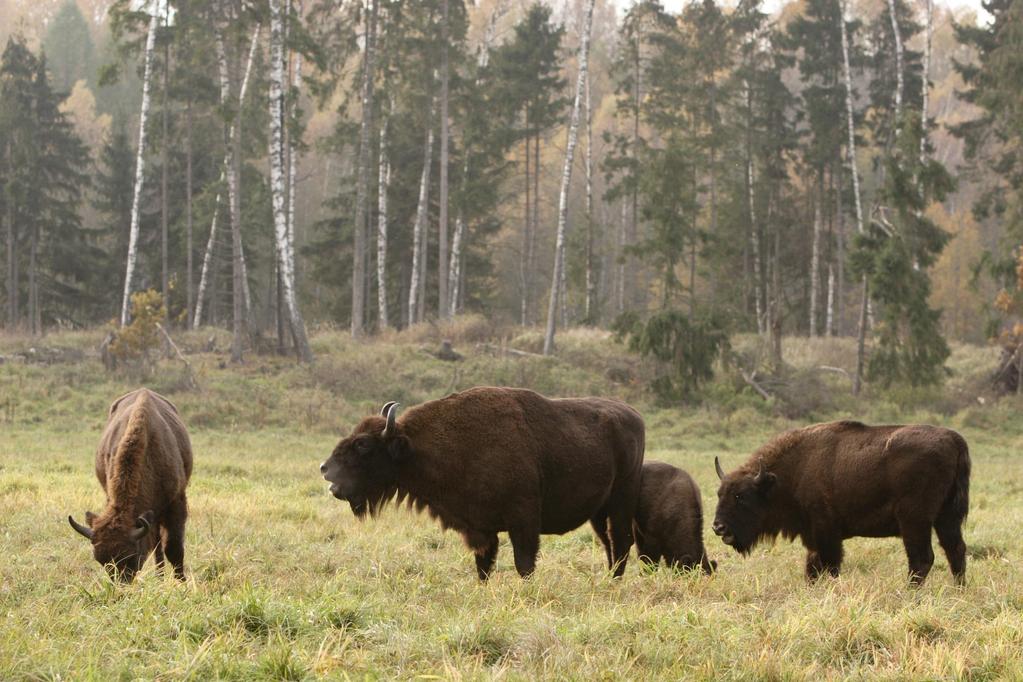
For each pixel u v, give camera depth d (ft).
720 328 196.65
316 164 463.01
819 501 57.72
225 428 159.53
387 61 245.86
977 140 267.80
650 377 204.13
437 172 299.58
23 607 42.83
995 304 217.36
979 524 82.02
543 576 52.80
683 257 203.21
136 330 185.78
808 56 293.84
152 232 320.70
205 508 77.97
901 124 206.80
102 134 446.19
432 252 312.71
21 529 64.69
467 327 229.25
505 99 283.59
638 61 285.84
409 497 55.16
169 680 33.32
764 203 289.12
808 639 39.42
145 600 41.73
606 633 39.68
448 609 45.09
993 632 39.88
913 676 34.88
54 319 323.78
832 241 321.73
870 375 200.34
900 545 72.49
